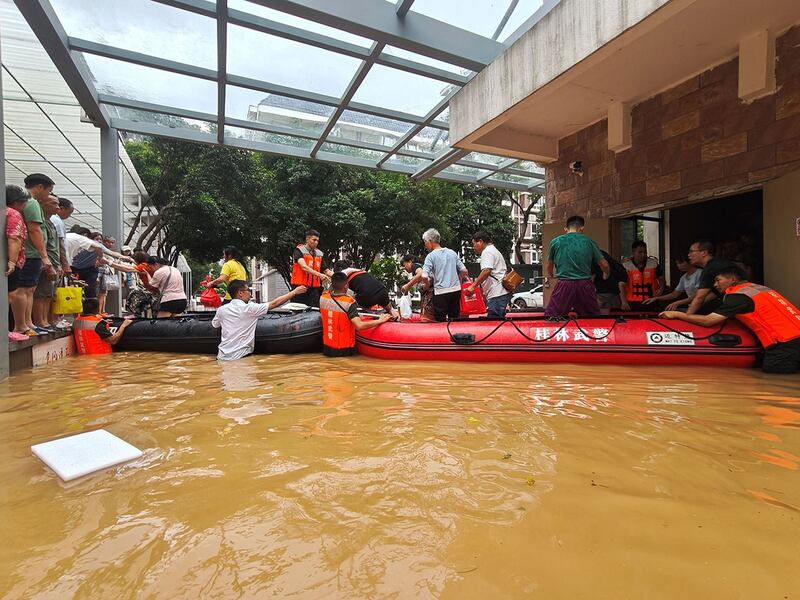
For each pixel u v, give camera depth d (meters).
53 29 4.77
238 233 13.88
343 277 4.85
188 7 4.54
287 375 3.80
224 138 8.08
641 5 3.51
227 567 1.20
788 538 1.29
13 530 1.39
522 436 2.15
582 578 1.13
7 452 2.05
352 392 3.12
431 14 5.12
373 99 6.62
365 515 1.45
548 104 5.94
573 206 6.93
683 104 5.25
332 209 14.05
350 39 5.27
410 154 8.39
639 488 1.61
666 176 5.48
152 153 13.48
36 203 4.16
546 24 4.52
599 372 3.77
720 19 4.14
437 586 1.11
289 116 7.35
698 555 1.22
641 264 6.00
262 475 1.75
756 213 7.54
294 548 1.28
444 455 1.92
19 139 8.59
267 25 4.83
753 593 1.07
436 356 4.50
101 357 5.05
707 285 3.93
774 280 4.20
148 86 6.39
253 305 5.00
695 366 3.94
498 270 5.65
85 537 1.35
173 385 3.43
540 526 1.37
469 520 1.41
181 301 6.52
